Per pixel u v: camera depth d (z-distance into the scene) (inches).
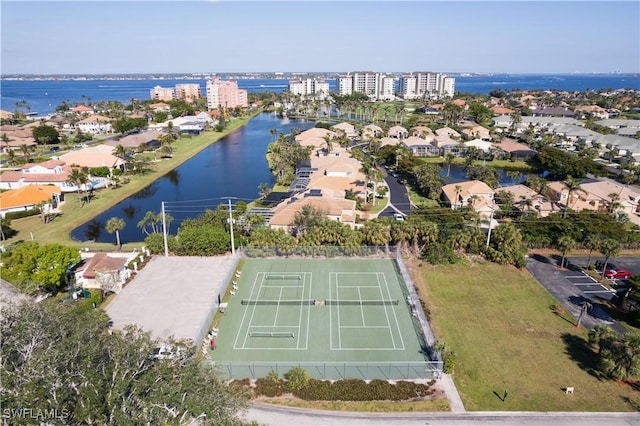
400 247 3142.2
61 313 1494.8
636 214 3951.8
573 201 4015.8
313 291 2615.7
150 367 1374.3
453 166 6008.9
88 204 4394.7
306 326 2253.9
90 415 1143.0
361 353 2033.7
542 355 2030.0
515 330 2222.0
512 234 2999.5
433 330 2212.1
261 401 1728.6
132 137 7278.5
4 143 6914.4
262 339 2139.5
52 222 3870.6
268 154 6692.9
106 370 1256.8
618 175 5206.7
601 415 1678.2
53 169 5049.2
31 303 1535.4
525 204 3821.4
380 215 3927.2
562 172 5246.1
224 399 1259.8
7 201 4010.8
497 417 1660.9
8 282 2662.4
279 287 2662.4
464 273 2832.2
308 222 3257.9
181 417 1219.2
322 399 1737.2
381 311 2396.7
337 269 2906.0
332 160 5452.8
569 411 1694.1
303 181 4810.5
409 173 5260.8
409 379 1868.8
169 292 2598.4
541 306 2448.3
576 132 7194.9
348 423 1626.5
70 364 1261.1
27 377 1176.8
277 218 3464.6
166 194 4840.1
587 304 2237.9
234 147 7731.3
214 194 4825.3
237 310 2406.5
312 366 1908.2
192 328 2239.2
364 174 4734.3
